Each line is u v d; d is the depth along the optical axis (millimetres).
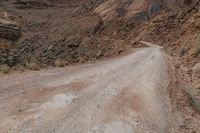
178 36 51531
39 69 15836
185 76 16797
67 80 11898
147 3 90125
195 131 7840
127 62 21375
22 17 152375
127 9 97438
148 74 15258
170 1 78500
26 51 92062
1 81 10836
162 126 7695
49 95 8977
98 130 6633
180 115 8914
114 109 8328
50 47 89562
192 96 10969
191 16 57688
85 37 87625
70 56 75812
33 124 6504
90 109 8023
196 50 24297
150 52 33969
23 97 8617
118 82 12266
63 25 133375
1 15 117625
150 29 71562
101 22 104562
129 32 83438
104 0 127062
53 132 6180
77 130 6465
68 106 8086
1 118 6699
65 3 178750
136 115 8148
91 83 11539
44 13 166000
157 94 10883
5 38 100062
